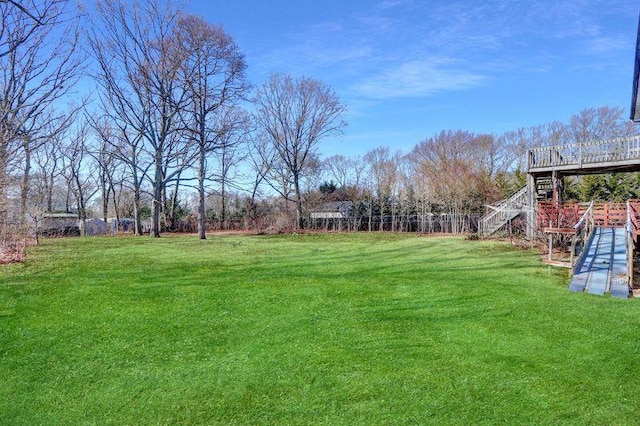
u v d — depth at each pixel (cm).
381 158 4147
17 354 501
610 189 2477
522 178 2925
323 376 439
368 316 655
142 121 2534
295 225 3300
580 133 4106
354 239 2262
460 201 2934
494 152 4422
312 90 3616
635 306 713
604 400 388
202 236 2295
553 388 411
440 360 480
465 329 590
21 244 1402
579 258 1142
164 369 460
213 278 955
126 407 380
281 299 761
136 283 892
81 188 3356
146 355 499
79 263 1183
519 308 697
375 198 3441
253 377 439
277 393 404
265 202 3691
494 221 2170
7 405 384
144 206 3972
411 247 1694
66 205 3950
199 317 648
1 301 732
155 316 652
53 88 1271
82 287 848
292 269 1091
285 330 588
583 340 545
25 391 410
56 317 643
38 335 564
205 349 517
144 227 3416
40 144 1953
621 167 1581
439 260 1264
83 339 550
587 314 664
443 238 2261
